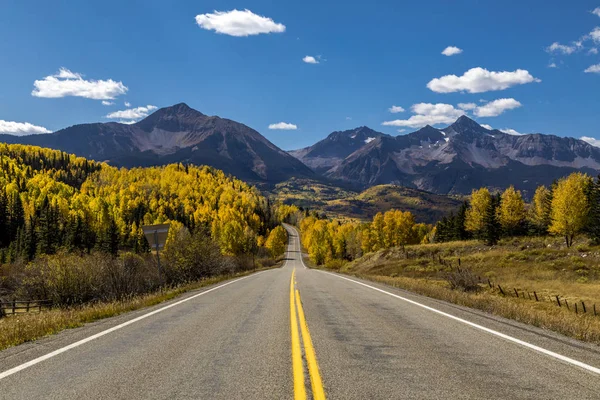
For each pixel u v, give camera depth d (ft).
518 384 16.31
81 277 63.77
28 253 301.63
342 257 365.40
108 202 577.02
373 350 21.98
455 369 18.35
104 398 14.89
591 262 125.80
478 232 229.86
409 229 279.08
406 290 59.00
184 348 22.80
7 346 23.76
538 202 238.07
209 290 63.41
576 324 29.04
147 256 97.09
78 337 26.07
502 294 80.64
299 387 15.81
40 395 15.23
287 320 32.30
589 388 15.89
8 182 579.89
